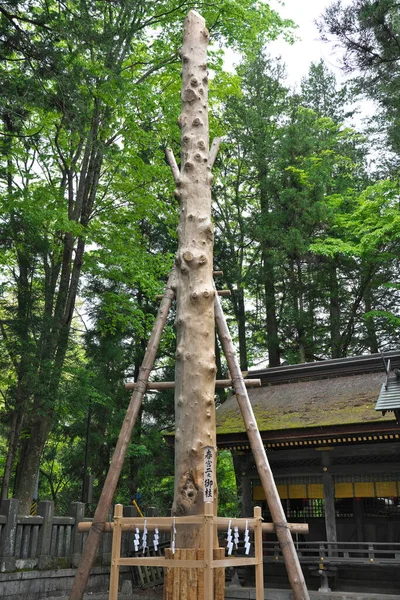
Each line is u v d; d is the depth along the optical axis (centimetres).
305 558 1197
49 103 1080
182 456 477
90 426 1939
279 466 1366
